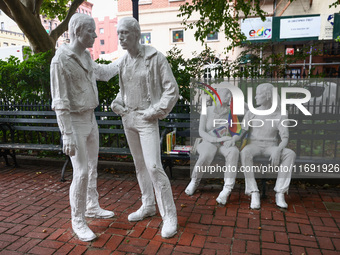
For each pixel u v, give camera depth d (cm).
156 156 281
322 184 418
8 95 621
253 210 339
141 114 280
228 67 634
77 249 262
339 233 284
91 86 285
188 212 336
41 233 291
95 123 305
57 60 254
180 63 616
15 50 1305
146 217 322
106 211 325
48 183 446
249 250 257
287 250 256
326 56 1323
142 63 274
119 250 259
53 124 603
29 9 771
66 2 1062
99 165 516
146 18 1930
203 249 259
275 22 1430
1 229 301
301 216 321
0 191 412
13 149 520
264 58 688
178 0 1861
